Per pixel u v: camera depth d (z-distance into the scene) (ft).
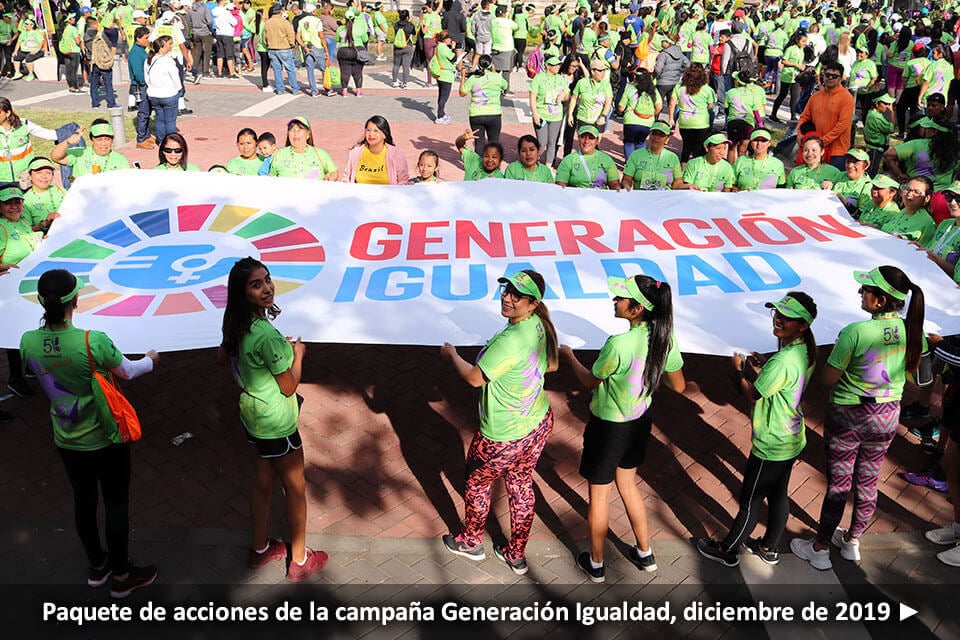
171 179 21.83
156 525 17.88
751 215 21.54
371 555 17.16
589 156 27.50
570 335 17.70
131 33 73.15
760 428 15.80
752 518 16.38
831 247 20.39
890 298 15.25
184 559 16.88
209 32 71.26
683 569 16.90
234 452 20.65
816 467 20.43
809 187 26.61
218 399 23.07
